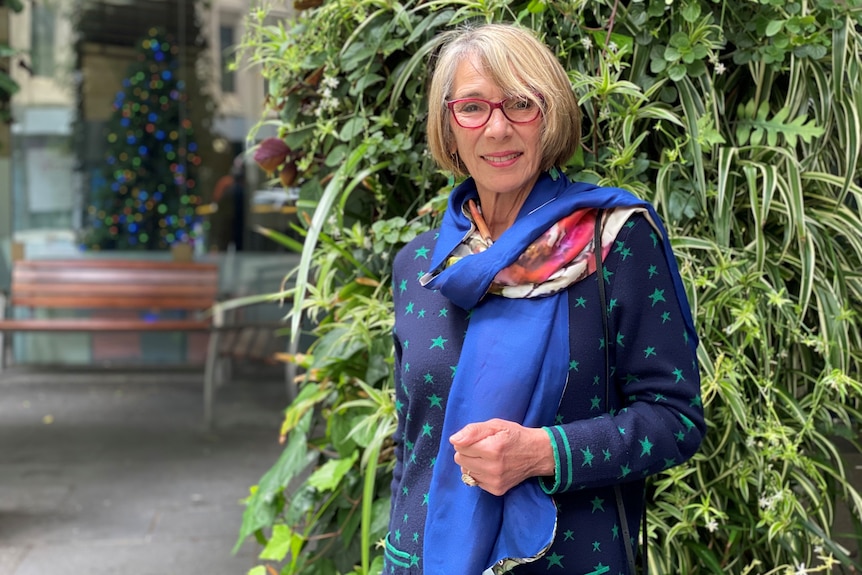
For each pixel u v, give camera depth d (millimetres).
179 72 6477
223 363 6246
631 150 1522
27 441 4637
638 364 1150
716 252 1573
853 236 1609
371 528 1760
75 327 4922
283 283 2031
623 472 1101
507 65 1165
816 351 1683
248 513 2006
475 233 1254
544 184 1239
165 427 4961
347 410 1876
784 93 1691
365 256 1932
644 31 1598
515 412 1119
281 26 1969
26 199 6352
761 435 1548
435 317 1251
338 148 1844
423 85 1753
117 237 6504
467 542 1117
